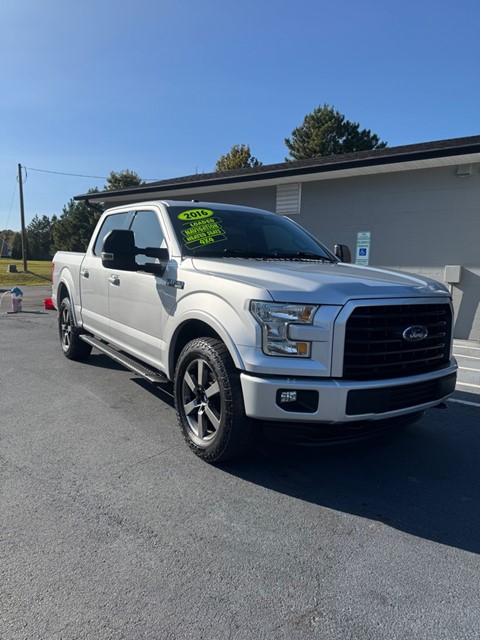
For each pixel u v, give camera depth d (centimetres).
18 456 369
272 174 1074
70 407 484
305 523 289
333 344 301
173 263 405
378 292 317
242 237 454
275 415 305
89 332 609
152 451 382
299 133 4038
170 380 407
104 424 439
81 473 343
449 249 951
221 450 342
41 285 2586
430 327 347
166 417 460
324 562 252
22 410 474
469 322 941
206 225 448
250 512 299
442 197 950
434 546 270
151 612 212
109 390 543
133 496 313
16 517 285
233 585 231
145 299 437
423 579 241
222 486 330
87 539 265
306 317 302
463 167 911
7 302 1617
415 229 988
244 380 315
